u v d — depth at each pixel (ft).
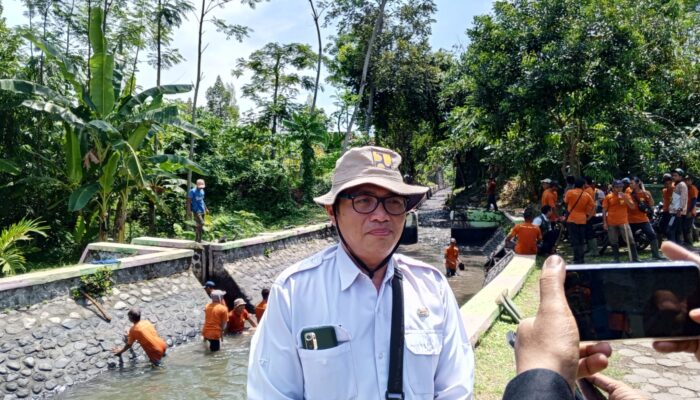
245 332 33.22
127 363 27.14
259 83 99.19
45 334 24.86
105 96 42.50
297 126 81.71
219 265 38.91
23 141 49.67
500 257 40.40
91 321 27.25
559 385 2.52
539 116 43.65
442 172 173.27
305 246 52.34
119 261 30.71
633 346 17.22
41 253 48.96
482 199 93.61
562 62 41.52
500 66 45.65
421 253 55.98
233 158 79.56
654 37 45.37
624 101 43.39
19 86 39.37
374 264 5.37
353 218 5.30
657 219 37.68
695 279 3.46
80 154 43.55
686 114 52.85
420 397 4.96
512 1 46.96
